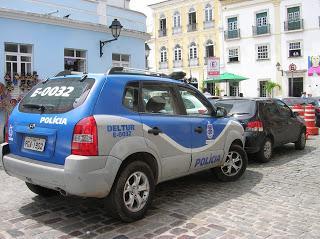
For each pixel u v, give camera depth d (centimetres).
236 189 639
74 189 427
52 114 465
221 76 2470
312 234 445
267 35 3769
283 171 788
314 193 620
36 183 475
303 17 3559
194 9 4325
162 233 445
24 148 492
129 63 1883
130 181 478
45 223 476
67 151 436
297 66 3619
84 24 1636
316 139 1323
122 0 2306
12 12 1380
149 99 522
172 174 545
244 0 3891
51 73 1536
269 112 907
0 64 1373
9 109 1386
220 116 641
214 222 482
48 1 1527
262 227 466
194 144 576
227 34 4041
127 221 475
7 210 525
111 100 468
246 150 839
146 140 492
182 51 4488
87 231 448
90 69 1689
